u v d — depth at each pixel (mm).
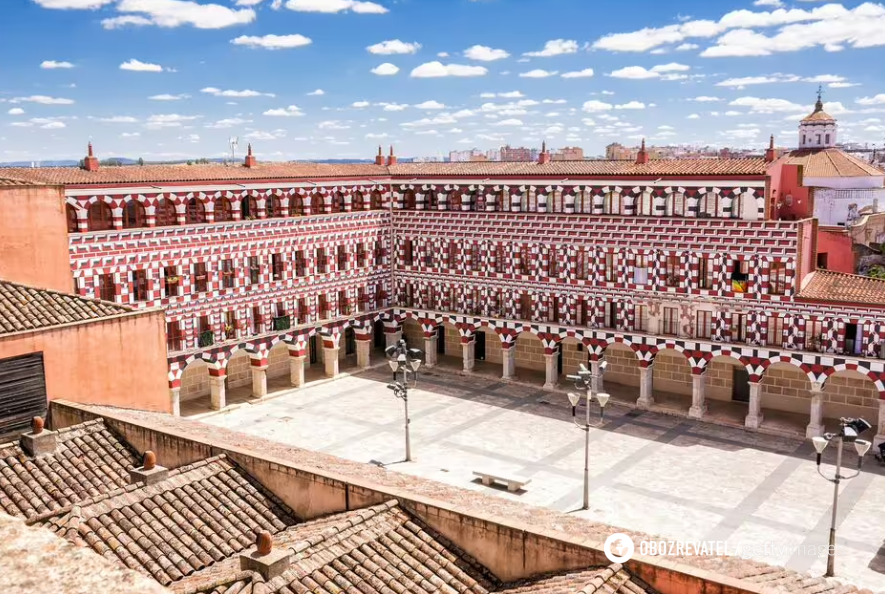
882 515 42000
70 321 29547
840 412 56438
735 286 55469
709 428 56188
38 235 35312
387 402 63312
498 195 68375
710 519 41656
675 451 51781
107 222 55250
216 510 22438
